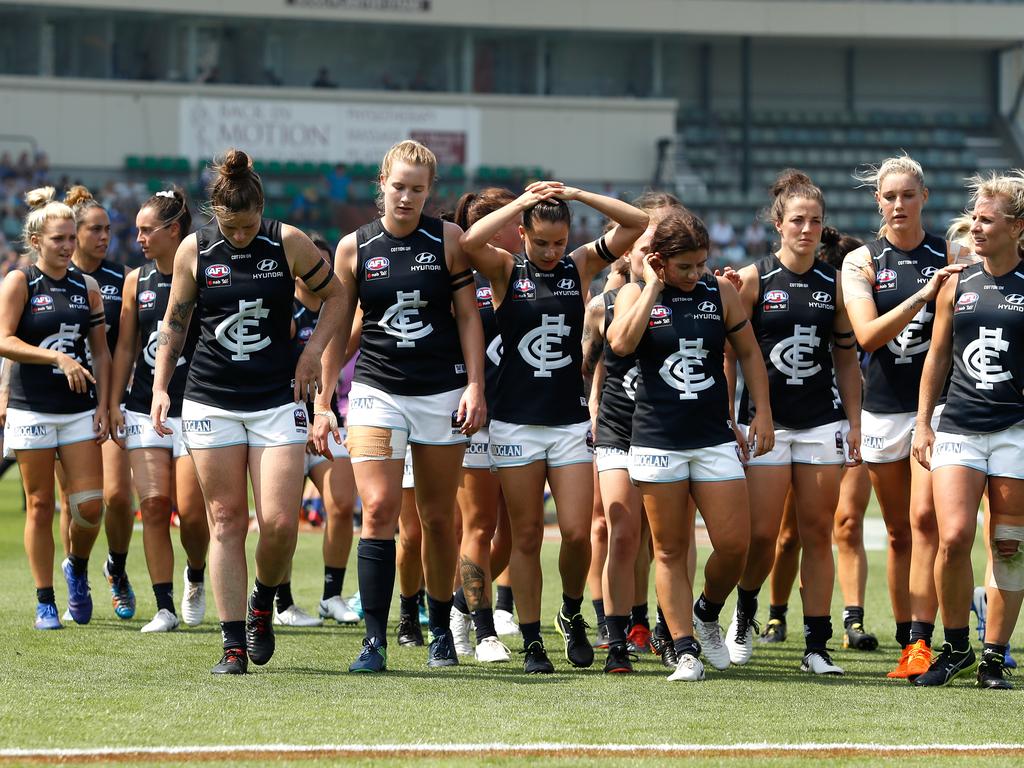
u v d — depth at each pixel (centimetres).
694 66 5459
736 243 4806
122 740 662
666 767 621
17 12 4650
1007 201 846
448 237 886
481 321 989
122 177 4700
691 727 712
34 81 4625
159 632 1065
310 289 870
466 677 870
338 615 1152
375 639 888
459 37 5025
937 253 978
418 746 653
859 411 977
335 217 4597
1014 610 864
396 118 4900
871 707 784
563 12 5022
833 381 982
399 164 866
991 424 853
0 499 2395
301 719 716
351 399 891
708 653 927
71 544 1104
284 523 844
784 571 1095
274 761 623
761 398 908
